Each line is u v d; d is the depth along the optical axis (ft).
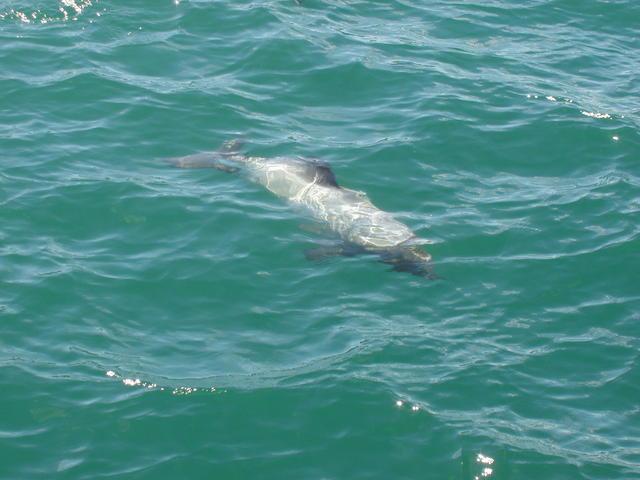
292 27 72.79
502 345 42.68
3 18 70.33
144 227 50.08
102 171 54.65
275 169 55.57
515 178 56.44
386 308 44.96
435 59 70.18
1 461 35.27
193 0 75.41
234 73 66.59
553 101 64.85
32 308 43.42
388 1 79.77
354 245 49.44
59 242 48.34
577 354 42.14
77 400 38.42
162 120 60.34
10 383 38.99
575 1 82.23
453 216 52.21
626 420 38.42
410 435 37.27
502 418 38.27
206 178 54.80
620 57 73.15
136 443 36.58
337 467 35.70
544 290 46.55
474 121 61.82
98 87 63.21
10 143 56.34
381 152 57.82
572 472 35.53
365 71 67.46
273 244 49.29
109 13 72.38
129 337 42.34
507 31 76.18
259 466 35.68
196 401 38.65
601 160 58.49
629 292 46.55
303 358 41.45
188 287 45.85
